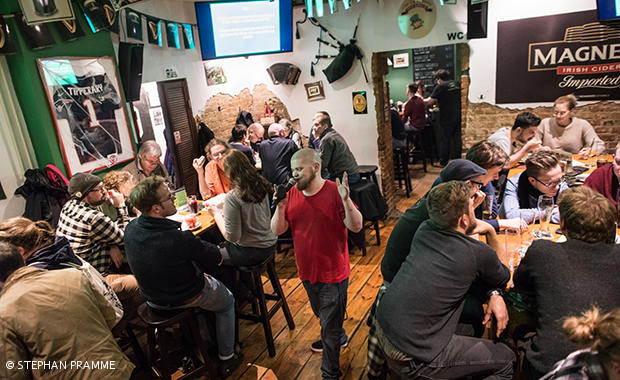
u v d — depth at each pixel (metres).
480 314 2.07
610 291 1.44
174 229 2.20
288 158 4.21
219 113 5.47
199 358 2.78
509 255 2.14
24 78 3.00
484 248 1.75
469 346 1.77
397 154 5.75
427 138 6.93
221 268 2.88
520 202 2.85
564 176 3.12
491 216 2.71
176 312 2.31
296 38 5.03
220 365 2.62
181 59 4.86
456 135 6.32
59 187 3.11
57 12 2.85
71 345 1.68
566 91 3.90
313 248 2.24
